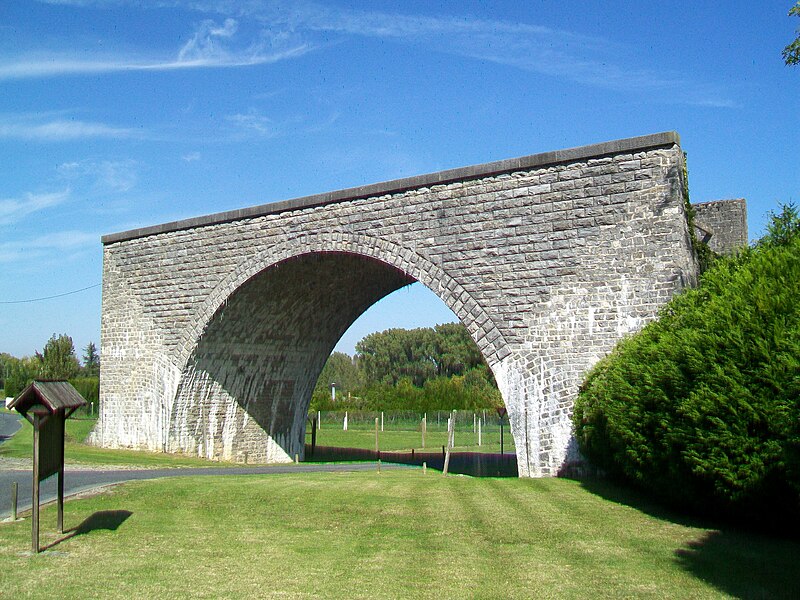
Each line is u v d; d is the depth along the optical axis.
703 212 25.47
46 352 76.12
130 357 29.86
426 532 12.94
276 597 9.25
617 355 17.59
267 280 27.00
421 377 94.06
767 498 11.50
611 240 19.25
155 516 14.51
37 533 11.61
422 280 22.19
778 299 11.58
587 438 18.20
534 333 20.09
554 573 10.11
